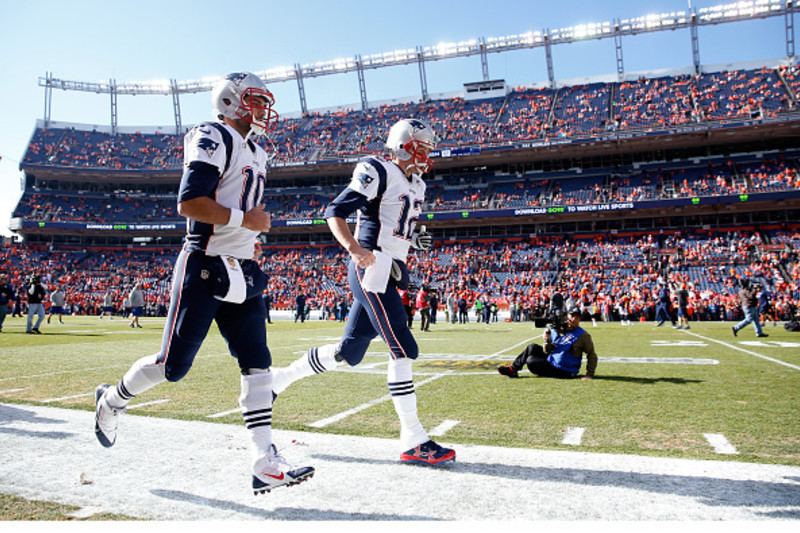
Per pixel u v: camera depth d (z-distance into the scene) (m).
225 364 7.45
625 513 2.08
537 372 6.18
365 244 3.17
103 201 48.25
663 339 13.15
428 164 3.35
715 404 4.45
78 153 48.69
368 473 2.63
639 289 29.25
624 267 33.00
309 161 44.56
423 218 39.53
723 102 37.16
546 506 2.17
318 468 2.72
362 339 3.33
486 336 14.98
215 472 2.64
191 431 3.45
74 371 6.52
